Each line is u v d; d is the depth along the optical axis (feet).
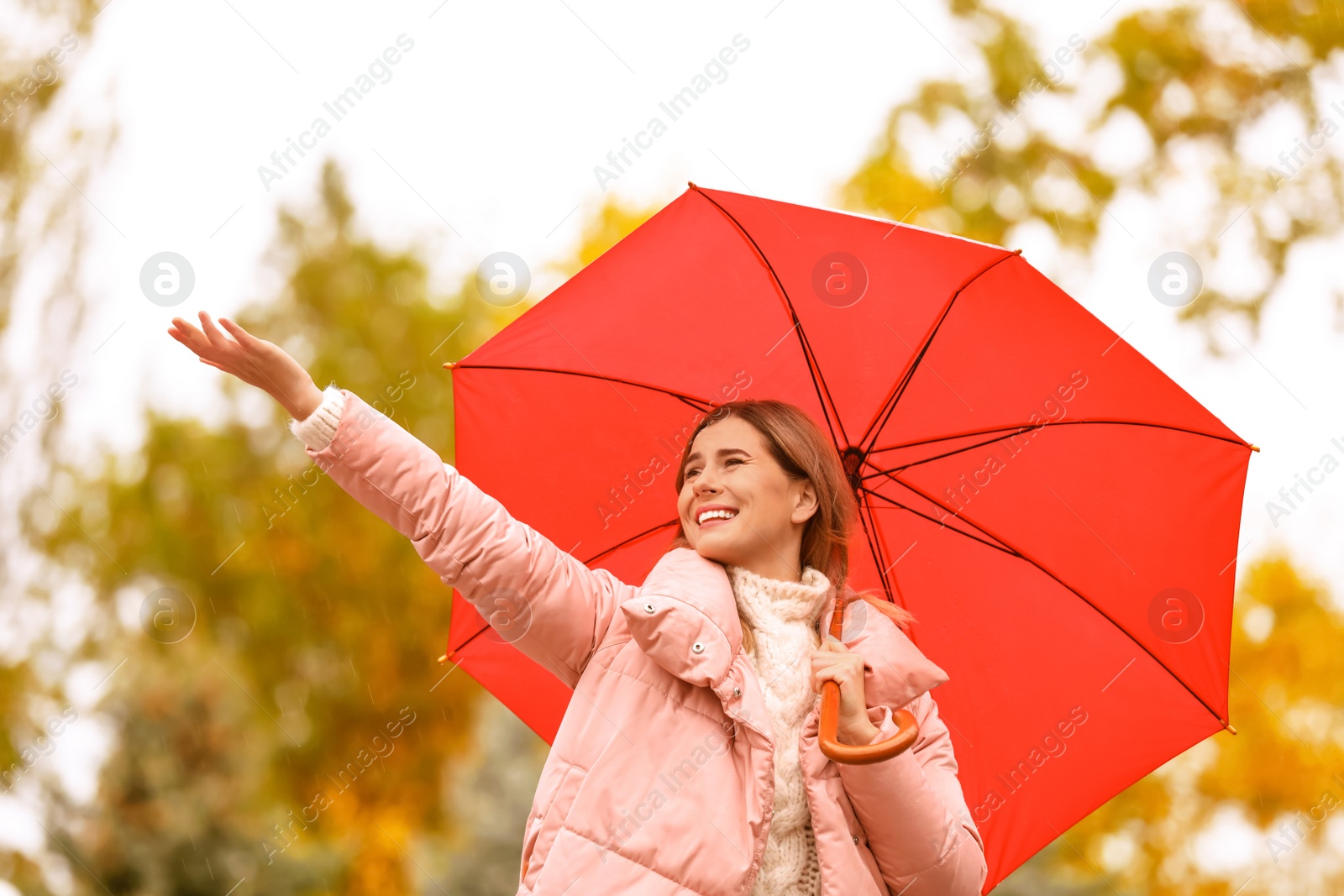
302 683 57.72
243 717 51.72
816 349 18.62
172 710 48.88
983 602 18.45
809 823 14.56
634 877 13.26
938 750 15.80
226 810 49.49
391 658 58.80
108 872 46.62
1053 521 18.29
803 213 18.49
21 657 43.88
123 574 46.80
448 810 58.65
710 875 13.33
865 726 14.49
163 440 55.36
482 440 18.43
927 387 18.48
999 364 18.29
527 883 13.71
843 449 18.70
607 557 18.56
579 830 13.51
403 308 61.41
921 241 18.34
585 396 18.62
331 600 58.59
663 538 18.58
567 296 18.90
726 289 18.74
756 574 15.67
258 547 57.93
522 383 18.62
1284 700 48.24
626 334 18.74
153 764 48.19
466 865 57.36
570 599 14.75
